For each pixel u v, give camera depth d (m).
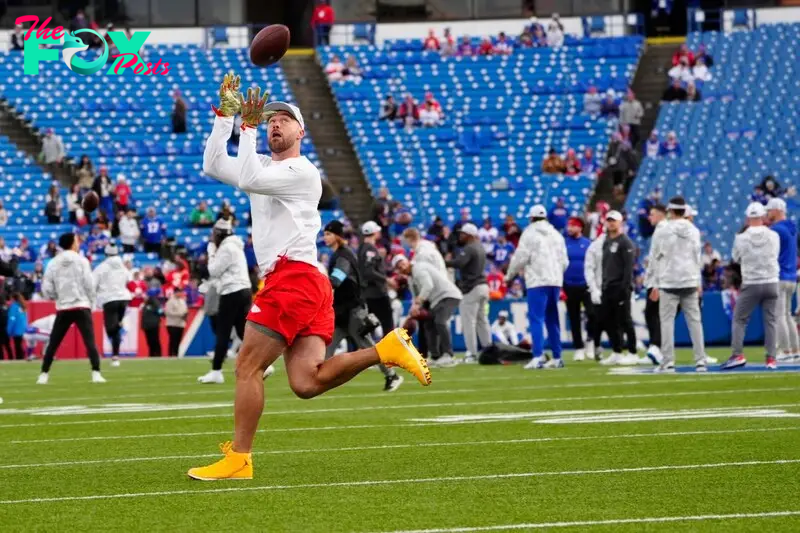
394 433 17.33
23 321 50.84
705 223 60.19
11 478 13.37
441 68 71.25
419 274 34.78
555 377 29.62
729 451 14.45
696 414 19.05
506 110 68.44
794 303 47.41
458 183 64.25
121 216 59.66
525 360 36.94
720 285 52.41
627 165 63.25
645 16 75.38
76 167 65.19
